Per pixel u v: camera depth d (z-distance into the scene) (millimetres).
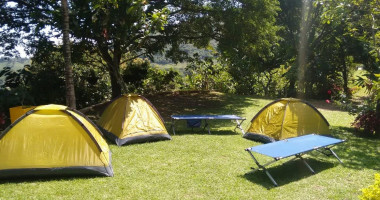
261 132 8844
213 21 13852
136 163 6742
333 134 9953
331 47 21953
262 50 15977
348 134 10062
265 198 5141
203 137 9133
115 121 8711
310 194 5316
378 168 6715
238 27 12961
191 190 5418
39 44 11500
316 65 20969
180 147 7996
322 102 18672
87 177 5906
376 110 9961
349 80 22938
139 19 10141
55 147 5938
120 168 6418
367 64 20562
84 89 15195
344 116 13312
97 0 9289
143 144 8195
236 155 7445
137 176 6004
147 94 17688
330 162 7129
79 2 10305
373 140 9359
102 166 6023
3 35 12258
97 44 12422
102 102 15078
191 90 19516
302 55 20906
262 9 13125
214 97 17734
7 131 5859
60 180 5742
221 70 21141
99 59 16078
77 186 5484
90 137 6176
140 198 5070
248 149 6090
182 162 6859
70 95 8641
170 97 17016
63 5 8453
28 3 11977
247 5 13242
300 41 21062
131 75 17656
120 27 10594
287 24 21312
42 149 5867
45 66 13805
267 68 22375
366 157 7535
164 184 5645
